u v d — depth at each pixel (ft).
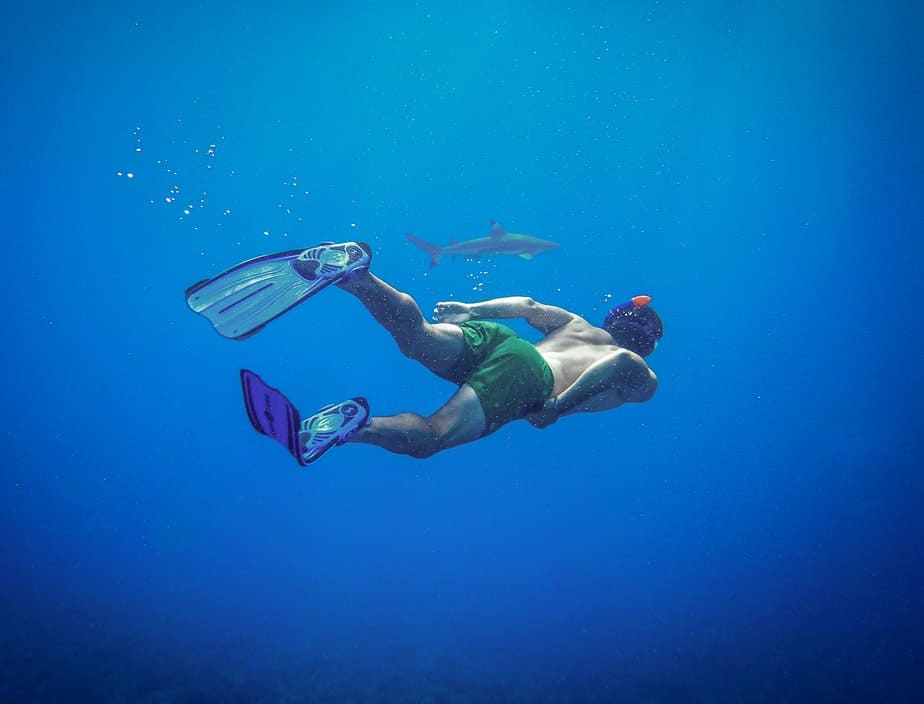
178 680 29.25
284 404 8.07
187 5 63.93
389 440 9.41
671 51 71.56
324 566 53.11
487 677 31.68
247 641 35.22
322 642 35.68
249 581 47.26
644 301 12.95
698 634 37.88
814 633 37.17
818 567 51.08
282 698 28.17
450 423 10.03
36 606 37.88
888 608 41.01
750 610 41.93
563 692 30.04
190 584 45.57
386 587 47.47
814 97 75.56
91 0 62.13
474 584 49.24
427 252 35.81
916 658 33.09
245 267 9.36
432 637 37.27
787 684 30.53
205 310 8.99
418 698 28.78
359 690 29.40
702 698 29.40
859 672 31.65
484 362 10.87
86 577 45.11
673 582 49.85
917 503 65.36
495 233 35.09
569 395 11.04
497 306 12.41
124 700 26.91
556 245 35.17
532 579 51.21
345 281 9.75
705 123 80.79
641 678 31.65
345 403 8.70
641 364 11.34
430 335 10.68
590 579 51.52
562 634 38.17
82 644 32.55
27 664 29.55
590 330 12.69
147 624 36.63
